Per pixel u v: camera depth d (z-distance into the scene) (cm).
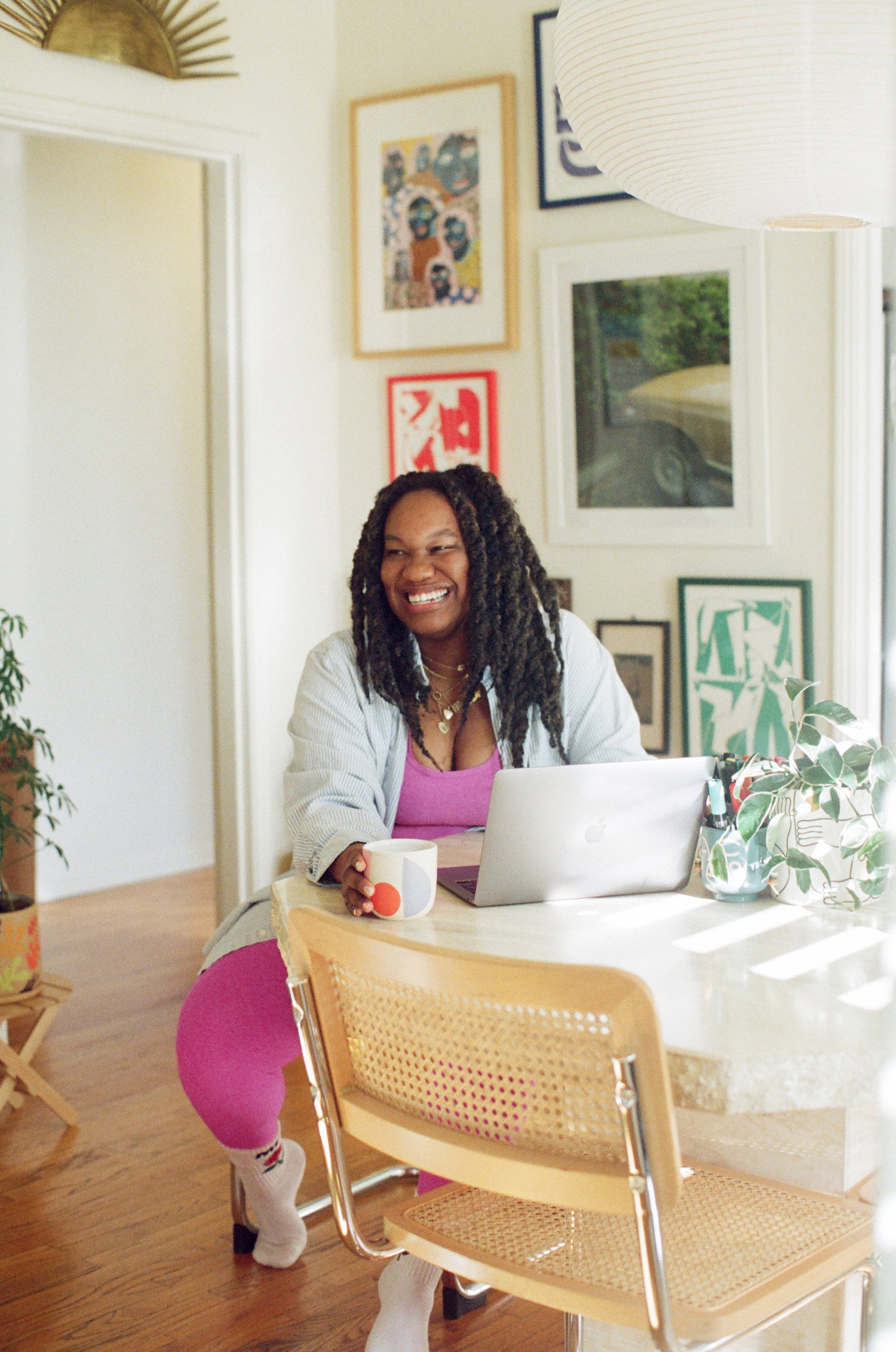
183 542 511
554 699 216
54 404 462
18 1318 211
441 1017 131
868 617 305
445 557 211
